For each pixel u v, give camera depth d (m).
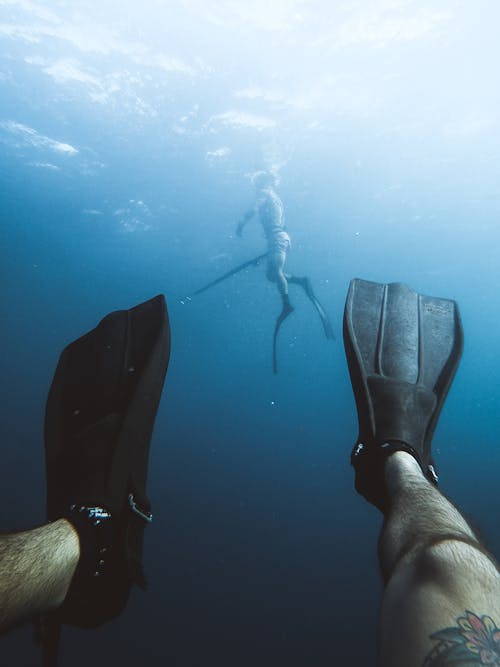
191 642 6.12
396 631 0.64
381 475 1.39
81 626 1.10
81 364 1.90
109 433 1.46
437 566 0.72
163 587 6.80
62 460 1.42
